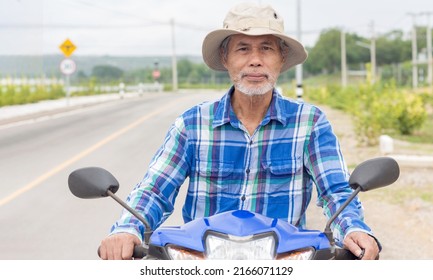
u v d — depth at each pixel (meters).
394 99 26.83
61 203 12.13
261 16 4.41
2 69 55.53
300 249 3.56
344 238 3.95
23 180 14.77
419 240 9.59
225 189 4.49
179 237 3.64
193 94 81.25
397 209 11.77
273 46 4.45
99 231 10.02
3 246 9.14
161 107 44.97
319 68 146.75
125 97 67.38
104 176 3.96
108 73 187.88
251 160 4.46
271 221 3.71
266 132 4.48
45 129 27.92
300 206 4.49
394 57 137.75
